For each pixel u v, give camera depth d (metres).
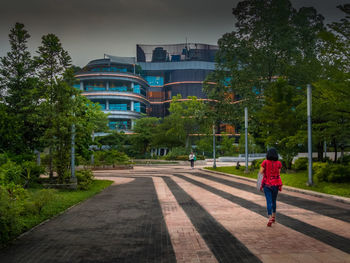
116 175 24.25
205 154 61.97
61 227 6.19
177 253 4.46
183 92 100.31
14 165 12.08
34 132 15.46
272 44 26.02
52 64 14.06
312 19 26.72
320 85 12.83
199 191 12.66
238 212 7.77
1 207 5.30
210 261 4.11
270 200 6.23
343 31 11.19
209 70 102.50
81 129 14.46
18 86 15.41
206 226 6.20
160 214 7.58
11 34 15.36
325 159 22.48
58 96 13.40
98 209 8.41
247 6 27.22
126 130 73.44
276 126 19.94
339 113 13.42
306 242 4.97
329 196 10.05
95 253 4.48
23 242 5.09
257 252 4.47
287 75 23.20
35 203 7.50
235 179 18.86
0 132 13.12
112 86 83.69
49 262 4.10
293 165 21.19
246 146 21.95
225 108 28.88
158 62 103.88
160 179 19.66
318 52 25.05
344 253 4.40
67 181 14.06
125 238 5.31
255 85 27.47
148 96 105.56
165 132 49.16
